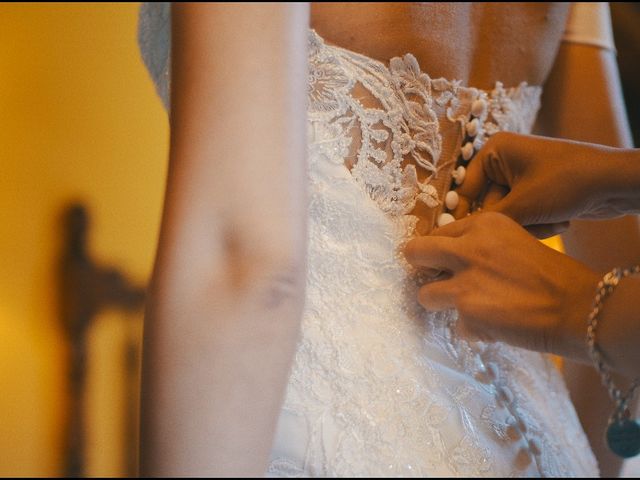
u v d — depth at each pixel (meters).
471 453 0.80
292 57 0.60
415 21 0.88
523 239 0.80
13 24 2.98
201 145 0.58
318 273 0.82
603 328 0.73
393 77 0.88
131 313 3.03
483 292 0.80
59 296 2.96
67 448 2.85
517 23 0.98
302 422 0.74
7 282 2.91
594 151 0.87
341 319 0.81
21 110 2.99
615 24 2.40
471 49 0.94
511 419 0.89
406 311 0.87
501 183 0.95
